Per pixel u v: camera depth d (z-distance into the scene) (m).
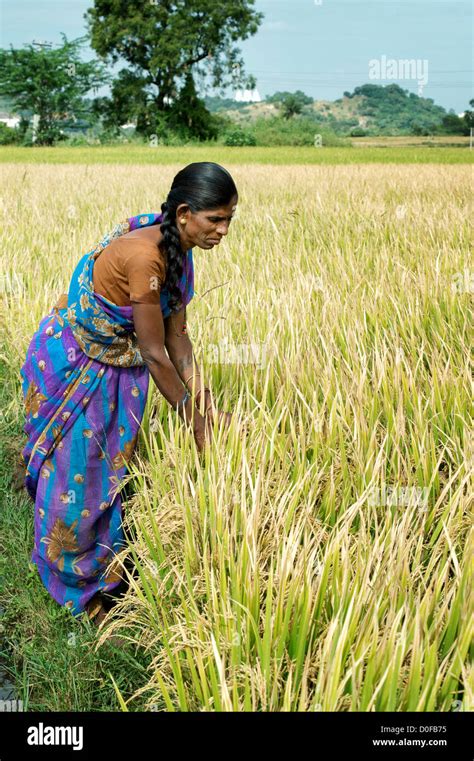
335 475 3.20
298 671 2.22
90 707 2.72
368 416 3.67
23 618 3.19
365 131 153.88
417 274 6.30
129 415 3.04
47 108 63.75
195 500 2.85
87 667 2.87
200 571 2.64
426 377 4.04
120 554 2.94
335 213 10.48
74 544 3.04
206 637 2.34
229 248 7.89
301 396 3.53
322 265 6.86
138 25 60.47
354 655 2.14
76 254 7.18
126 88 62.88
